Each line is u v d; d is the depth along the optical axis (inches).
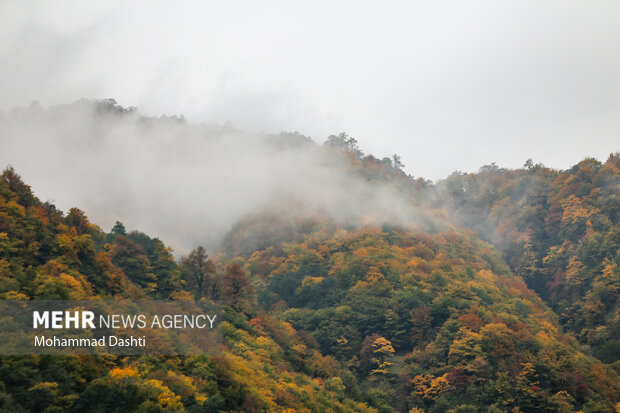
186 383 4643.2
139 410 4065.0
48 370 4104.3
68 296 5036.9
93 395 4067.4
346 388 7071.9
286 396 5408.5
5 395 3750.0
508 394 7022.6
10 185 6791.3
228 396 4808.1
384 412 6909.5
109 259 6289.4
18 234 5777.6
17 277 5172.2
